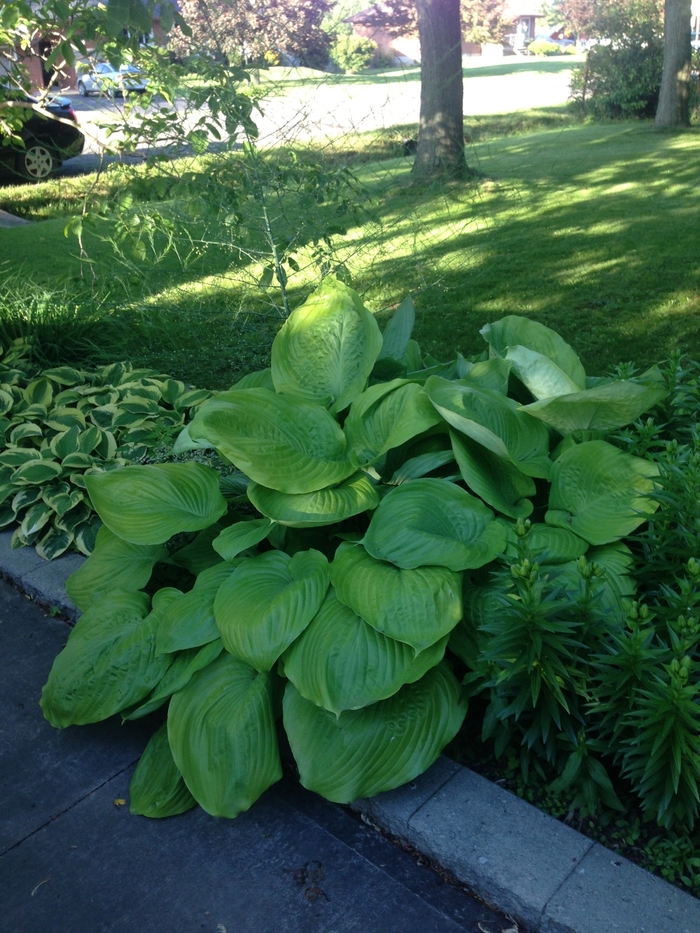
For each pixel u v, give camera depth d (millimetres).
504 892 2352
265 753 2680
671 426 3465
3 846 2730
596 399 2988
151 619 3102
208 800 2635
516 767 2762
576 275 7672
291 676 2605
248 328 5973
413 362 3988
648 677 2393
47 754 3104
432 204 6672
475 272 7762
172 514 3232
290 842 2678
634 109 19031
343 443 3164
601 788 2551
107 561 3518
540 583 2451
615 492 2930
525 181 9648
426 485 2957
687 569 2430
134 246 5461
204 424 2881
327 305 3588
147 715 3260
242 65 4809
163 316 6234
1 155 13828
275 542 3299
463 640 2762
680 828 2473
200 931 2422
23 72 5430
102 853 2686
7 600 3990
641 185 11312
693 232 8875
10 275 8484
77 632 3152
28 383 5719
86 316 6578
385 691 2488
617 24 19141
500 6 41125
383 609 2564
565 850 2420
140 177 5070
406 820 2559
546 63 37531
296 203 5242
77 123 5559
